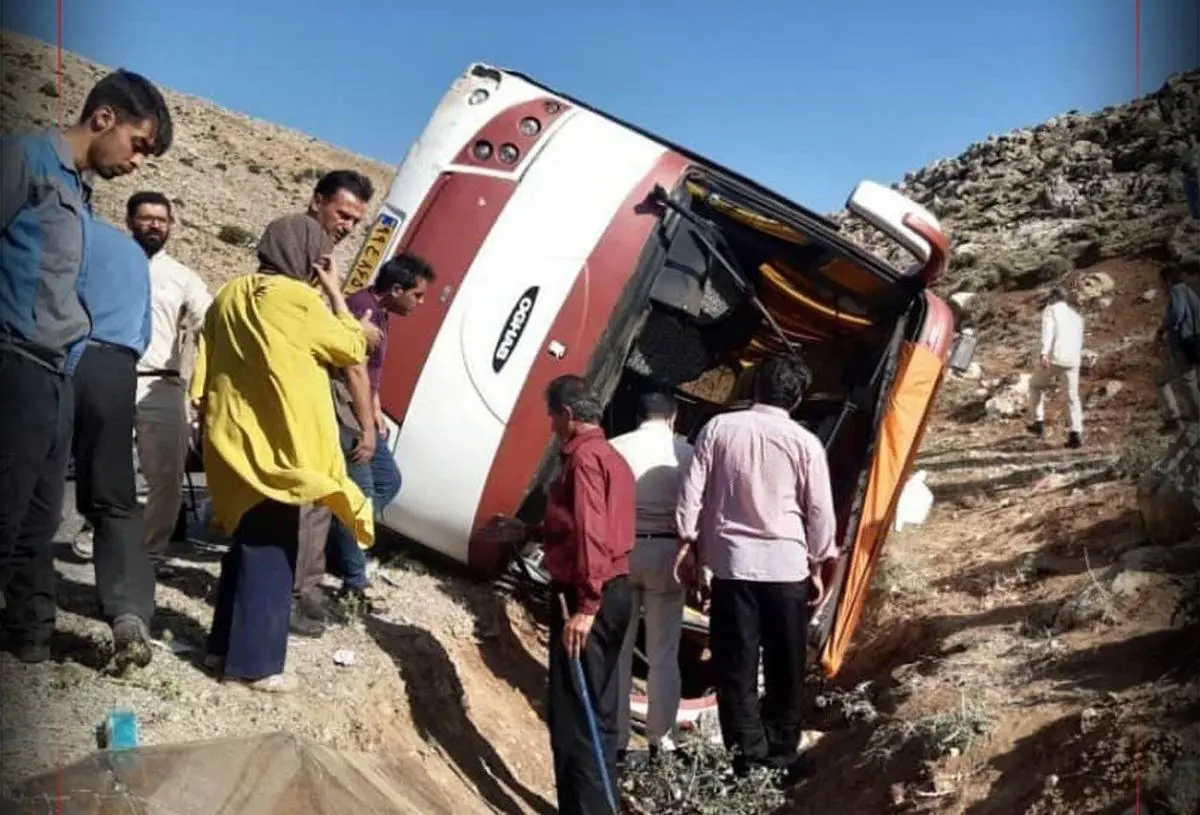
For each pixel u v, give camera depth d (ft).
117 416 17.70
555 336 25.34
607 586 19.54
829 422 28.76
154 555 23.53
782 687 21.62
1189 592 22.72
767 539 21.12
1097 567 28.14
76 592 20.67
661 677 22.12
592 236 25.75
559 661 19.53
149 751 14.99
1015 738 20.30
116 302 17.80
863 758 22.29
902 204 26.84
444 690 22.54
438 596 25.98
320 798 15.69
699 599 24.18
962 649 25.38
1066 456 45.11
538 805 21.29
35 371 15.44
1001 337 69.00
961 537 34.71
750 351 30.32
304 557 20.72
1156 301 67.46
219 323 18.43
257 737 15.99
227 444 18.13
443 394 25.36
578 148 26.53
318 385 18.20
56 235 15.43
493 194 26.25
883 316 28.71
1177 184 87.92
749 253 29.48
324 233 18.97
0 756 14.76
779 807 22.16
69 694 16.67
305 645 21.09
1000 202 100.58
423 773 19.53
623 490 19.24
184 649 19.26
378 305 22.53
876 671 28.02
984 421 54.60
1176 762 17.21
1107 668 21.66
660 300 28.14
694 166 26.55
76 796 14.05
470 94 27.53
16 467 15.47
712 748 21.80
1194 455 26.08
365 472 22.35
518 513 25.54
